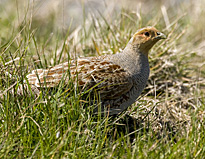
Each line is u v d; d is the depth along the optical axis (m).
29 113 11.90
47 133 11.64
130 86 13.68
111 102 13.61
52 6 26.89
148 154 11.25
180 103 16.36
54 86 12.90
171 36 19.98
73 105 12.42
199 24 25.47
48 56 17.89
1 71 13.15
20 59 13.07
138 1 28.03
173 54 18.67
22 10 25.12
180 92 17.53
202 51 21.16
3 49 14.66
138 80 13.91
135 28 19.94
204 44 21.91
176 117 15.26
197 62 20.31
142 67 14.10
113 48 18.23
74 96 12.32
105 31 19.92
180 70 18.75
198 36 24.62
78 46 19.73
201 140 12.53
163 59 18.33
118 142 12.41
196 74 19.55
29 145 11.53
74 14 28.31
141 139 12.23
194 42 23.20
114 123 13.12
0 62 13.56
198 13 26.34
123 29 19.59
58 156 10.84
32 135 11.84
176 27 20.45
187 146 11.55
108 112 12.84
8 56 14.92
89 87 13.15
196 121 14.02
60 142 11.38
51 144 11.66
